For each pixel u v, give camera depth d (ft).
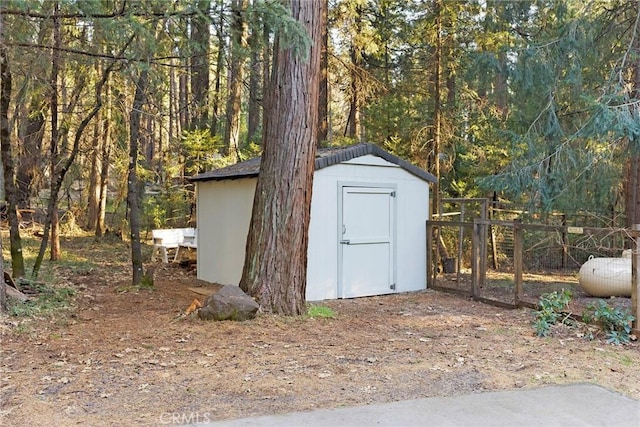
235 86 45.62
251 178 28.89
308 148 22.24
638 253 19.06
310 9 21.67
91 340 17.97
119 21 18.07
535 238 37.99
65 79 34.06
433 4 39.68
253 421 11.12
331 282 27.86
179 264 39.58
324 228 27.63
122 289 28.22
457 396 12.90
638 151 28.43
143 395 12.69
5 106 26.21
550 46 30.55
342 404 12.26
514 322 22.13
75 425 10.83
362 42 42.39
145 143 51.85
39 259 29.12
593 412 11.96
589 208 32.27
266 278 22.22
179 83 55.72
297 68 21.65
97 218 53.47
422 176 31.35
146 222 52.44
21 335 18.25
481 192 41.34
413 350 17.38
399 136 43.80
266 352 16.75
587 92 30.45
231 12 19.38
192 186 50.01
